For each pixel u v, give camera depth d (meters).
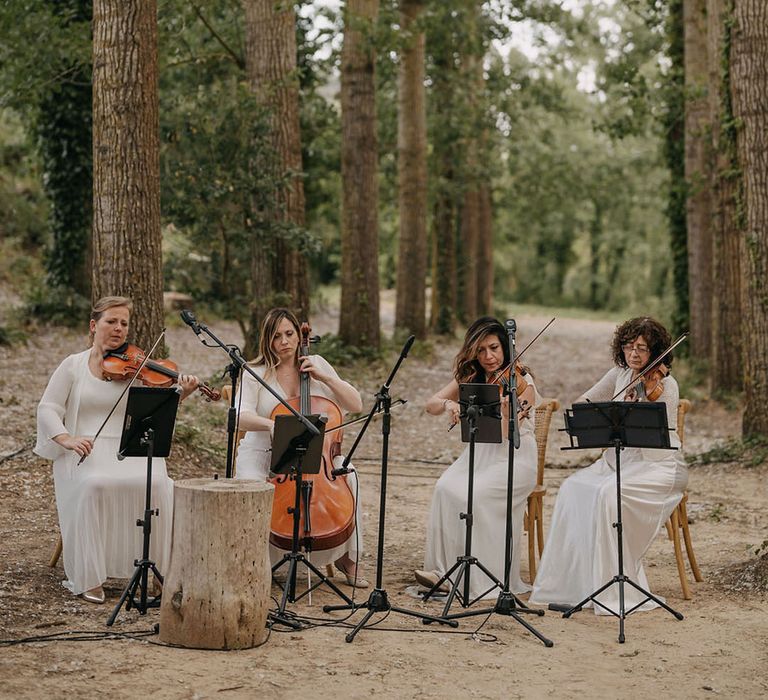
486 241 29.62
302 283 14.09
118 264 7.89
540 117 27.64
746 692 4.43
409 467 10.73
